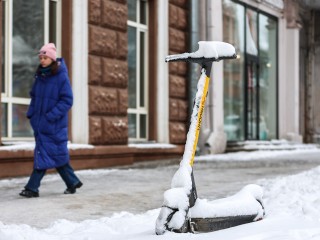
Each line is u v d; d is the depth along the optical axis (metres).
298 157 14.95
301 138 21.73
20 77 9.93
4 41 9.62
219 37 16.17
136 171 10.12
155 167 11.05
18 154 9.19
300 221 4.53
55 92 6.80
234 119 17.77
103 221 4.91
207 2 15.78
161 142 13.50
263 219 4.67
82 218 5.28
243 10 18.38
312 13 25.31
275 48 20.92
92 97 10.98
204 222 4.10
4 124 9.57
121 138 11.75
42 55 6.80
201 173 9.88
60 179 8.70
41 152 6.73
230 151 16.56
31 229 4.60
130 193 7.08
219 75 16.30
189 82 14.44
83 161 10.63
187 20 14.57
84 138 10.80
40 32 10.34
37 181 6.71
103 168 10.88
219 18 16.17
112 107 11.51
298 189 6.57
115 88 11.63
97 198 6.61
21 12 9.96
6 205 6.04
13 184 8.06
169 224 4.02
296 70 21.56
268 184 7.44
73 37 10.66
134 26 13.14
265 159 13.98
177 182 4.11
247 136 18.55
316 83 25.81
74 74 10.64
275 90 20.91
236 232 4.05
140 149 12.55
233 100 17.72
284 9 21.19
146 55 13.52
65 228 4.66
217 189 7.46
